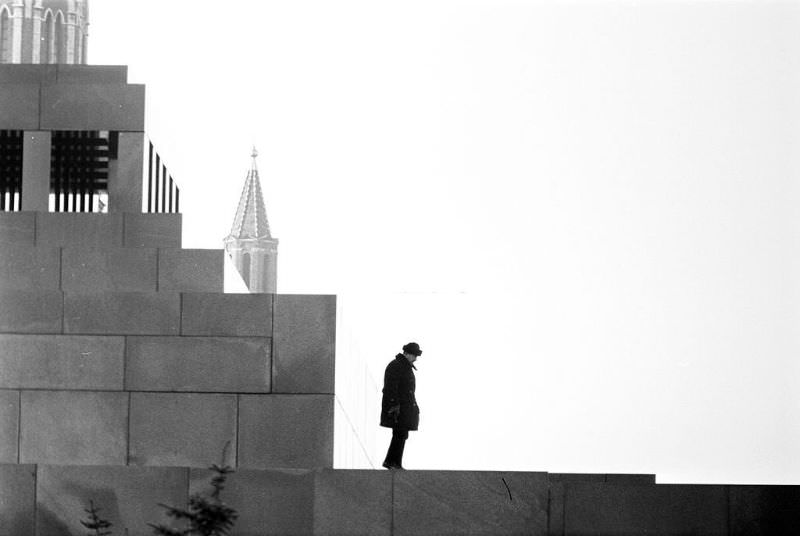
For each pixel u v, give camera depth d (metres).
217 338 36.78
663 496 30.95
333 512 31.03
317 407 36.56
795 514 30.83
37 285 38.94
